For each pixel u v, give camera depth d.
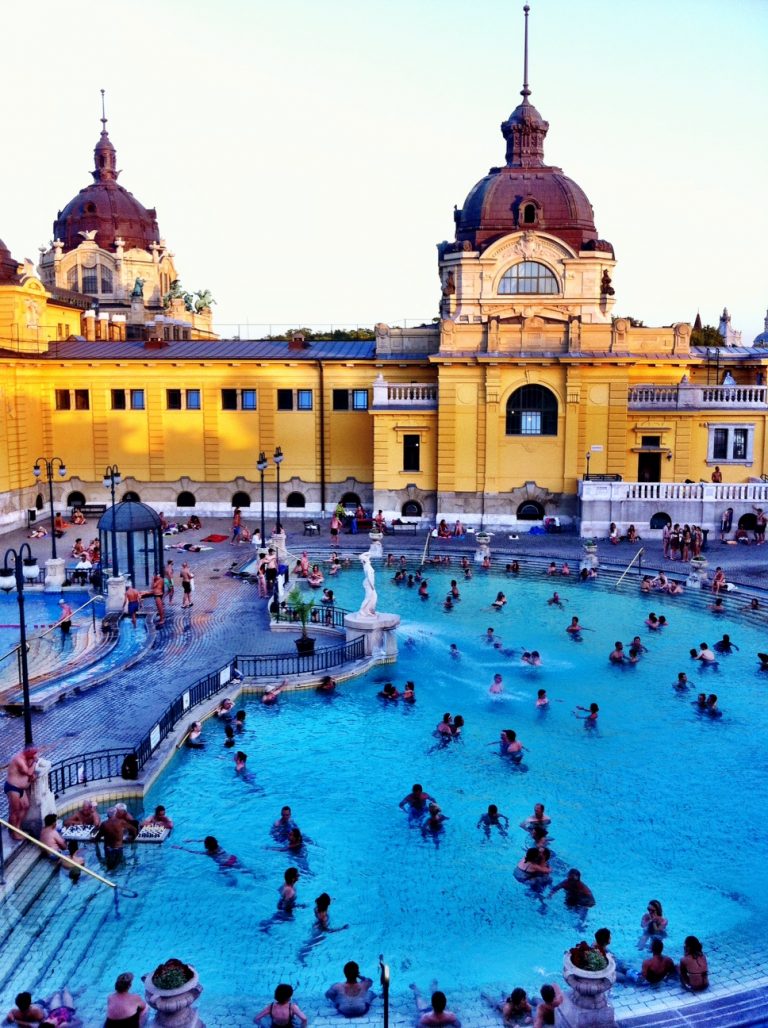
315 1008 15.26
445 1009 15.03
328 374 60.56
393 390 57.50
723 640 33.94
